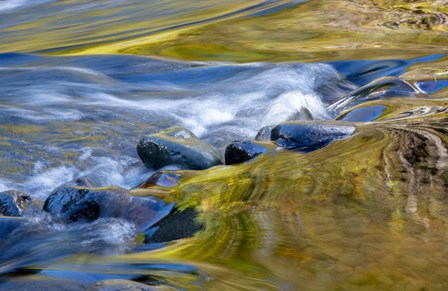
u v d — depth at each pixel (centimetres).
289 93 1158
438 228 471
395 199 530
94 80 1353
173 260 451
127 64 1488
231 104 1147
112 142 928
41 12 2877
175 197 607
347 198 542
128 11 2591
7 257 500
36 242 525
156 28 2056
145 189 631
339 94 1232
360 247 447
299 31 1761
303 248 452
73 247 506
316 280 404
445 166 596
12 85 1312
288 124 761
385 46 1502
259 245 463
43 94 1228
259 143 740
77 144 912
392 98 1020
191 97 1193
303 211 524
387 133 727
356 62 1365
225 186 618
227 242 477
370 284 397
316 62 1381
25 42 2119
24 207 609
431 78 1128
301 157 679
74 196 590
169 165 765
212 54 1548
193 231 517
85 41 1952
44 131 968
